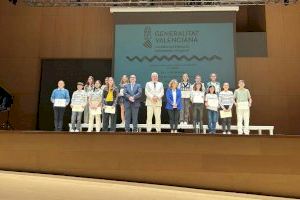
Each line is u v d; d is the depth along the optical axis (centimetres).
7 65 1369
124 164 582
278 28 1344
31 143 602
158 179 573
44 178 554
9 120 1340
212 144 576
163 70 1223
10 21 1391
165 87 1212
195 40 1227
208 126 849
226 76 1205
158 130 825
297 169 556
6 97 1198
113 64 1232
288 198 536
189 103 948
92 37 1381
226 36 1220
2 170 594
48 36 1385
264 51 1328
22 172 584
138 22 1245
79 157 590
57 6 1365
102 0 1336
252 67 1321
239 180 561
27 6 1398
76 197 472
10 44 1380
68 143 596
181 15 1241
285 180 554
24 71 1366
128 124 801
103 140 593
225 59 1212
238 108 857
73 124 867
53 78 1379
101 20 1391
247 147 570
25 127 1334
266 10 1359
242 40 1336
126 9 1242
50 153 595
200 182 566
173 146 581
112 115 816
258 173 560
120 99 895
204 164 571
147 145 585
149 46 1235
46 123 1349
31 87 1356
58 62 1388
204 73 1212
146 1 1238
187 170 571
